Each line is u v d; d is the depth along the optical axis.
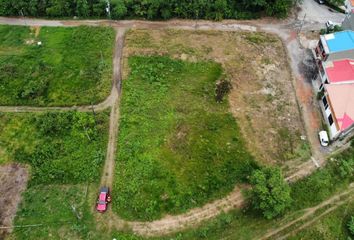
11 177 38.16
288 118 43.78
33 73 47.09
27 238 34.19
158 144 40.38
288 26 54.62
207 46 50.69
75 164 38.75
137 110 43.25
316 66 49.31
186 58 49.06
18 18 54.25
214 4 54.25
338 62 47.31
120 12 52.88
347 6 56.94
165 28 53.22
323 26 54.94
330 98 43.25
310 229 35.81
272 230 35.38
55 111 43.34
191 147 40.31
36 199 36.62
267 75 47.84
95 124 41.94
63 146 40.12
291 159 40.31
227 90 45.62
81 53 49.50
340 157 40.78
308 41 52.56
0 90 45.28
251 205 36.34
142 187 37.16
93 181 37.88
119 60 48.81
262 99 45.31
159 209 35.94
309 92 46.56
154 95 44.88
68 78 46.66
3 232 34.50
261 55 50.06
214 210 36.16
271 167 37.06
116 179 37.75
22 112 43.47
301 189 38.03
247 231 35.16
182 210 36.00
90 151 39.81
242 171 38.72
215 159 39.53
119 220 35.38
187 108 43.78
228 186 37.69
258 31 53.59
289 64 49.47
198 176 38.16
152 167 38.53
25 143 40.56
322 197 37.78
